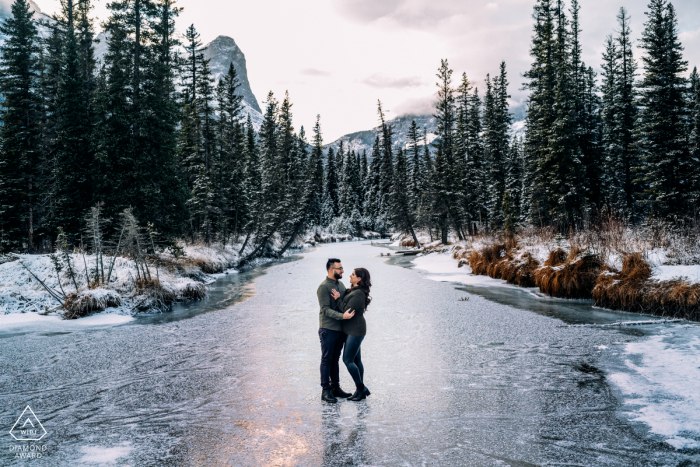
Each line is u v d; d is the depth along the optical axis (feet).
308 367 21.13
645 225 54.70
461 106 148.56
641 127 78.28
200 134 103.60
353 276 17.25
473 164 124.36
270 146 166.09
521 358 22.17
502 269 57.88
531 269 52.65
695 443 12.20
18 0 78.74
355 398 16.53
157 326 32.32
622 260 39.32
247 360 22.54
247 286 56.18
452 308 37.76
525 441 12.67
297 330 29.89
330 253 129.08
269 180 127.85
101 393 17.66
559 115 79.61
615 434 13.03
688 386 16.87
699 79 91.81
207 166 99.81
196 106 103.30
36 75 80.12
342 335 17.04
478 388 17.69
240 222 115.75
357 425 14.08
